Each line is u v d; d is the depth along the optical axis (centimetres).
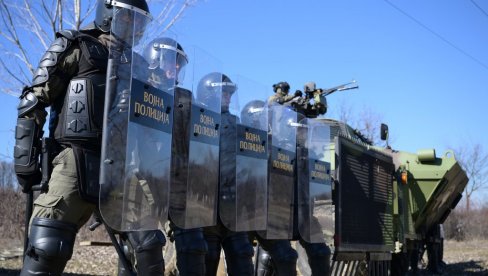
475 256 2192
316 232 620
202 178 457
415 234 1173
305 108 884
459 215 4503
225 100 515
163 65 402
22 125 379
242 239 516
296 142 614
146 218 376
